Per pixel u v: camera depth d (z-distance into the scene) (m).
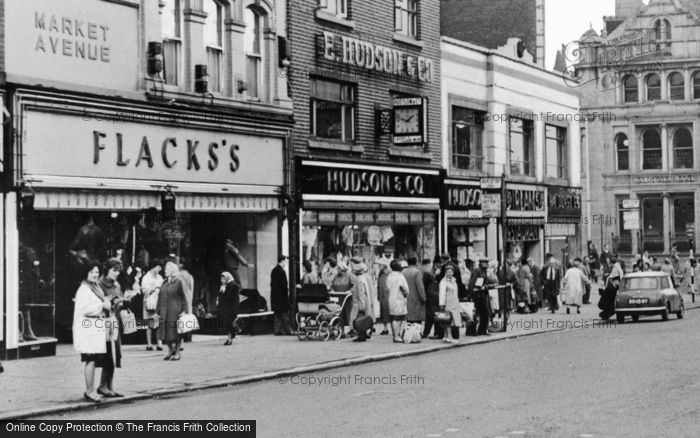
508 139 40.50
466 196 37.00
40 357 20.48
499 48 41.78
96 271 15.21
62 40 21.36
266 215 27.47
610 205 71.50
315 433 11.95
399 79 33.41
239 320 25.89
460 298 26.70
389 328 29.02
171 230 24.33
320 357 20.80
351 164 30.44
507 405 13.98
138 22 23.34
